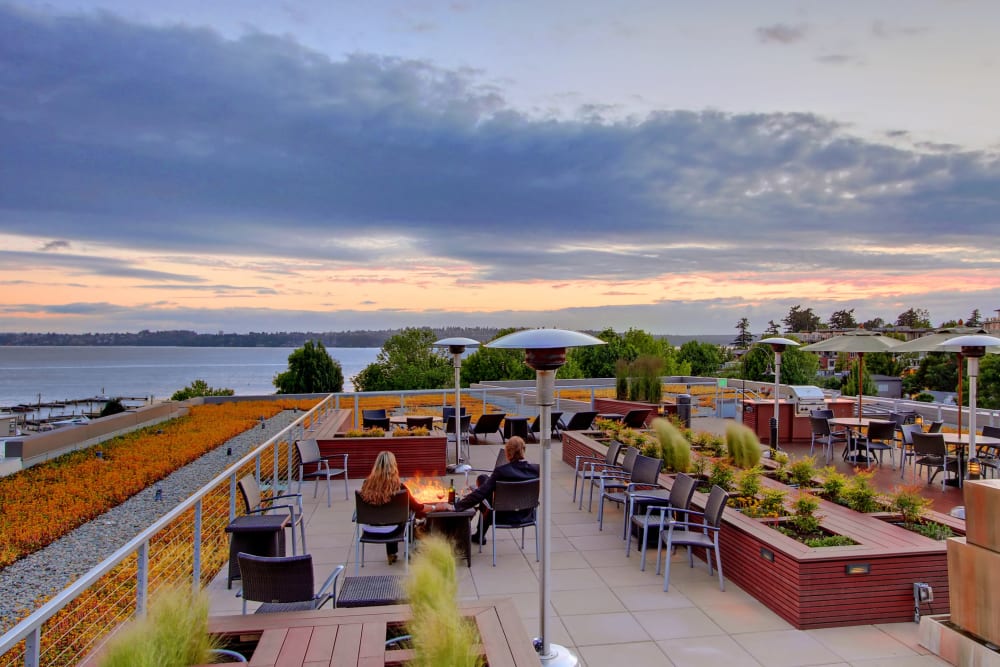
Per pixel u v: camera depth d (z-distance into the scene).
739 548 4.96
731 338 70.31
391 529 5.38
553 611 4.50
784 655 3.79
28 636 2.05
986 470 9.11
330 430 11.24
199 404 31.52
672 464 7.68
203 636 2.61
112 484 16.09
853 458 10.64
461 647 2.41
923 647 3.87
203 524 8.46
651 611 4.48
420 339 59.03
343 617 3.04
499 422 12.37
